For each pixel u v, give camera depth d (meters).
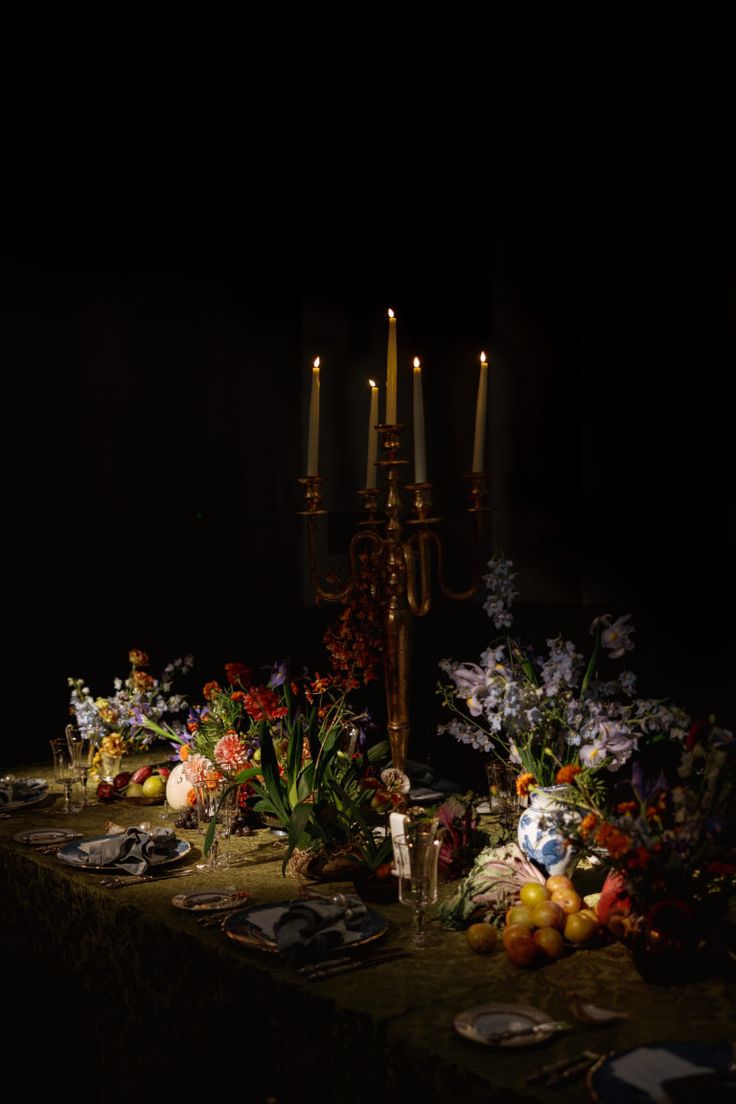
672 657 4.04
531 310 4.44
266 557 5.20
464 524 4.64
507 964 1.80
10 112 4.65
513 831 2.30
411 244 4.80
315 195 5.00
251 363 5.17
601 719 2.12
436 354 4.76
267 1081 1.79
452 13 4.38
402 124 4.71
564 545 4.35
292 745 2.46
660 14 3.94
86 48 4.69
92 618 5.02
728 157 3.90
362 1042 1.61
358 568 2.61
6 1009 2.53
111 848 2.36
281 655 5.18
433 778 2.93
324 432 5.11
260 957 1.84
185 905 2.09
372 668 2.57
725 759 1.71
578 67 4.17
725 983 1.72
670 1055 1.45
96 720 3.25
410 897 1.87
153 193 5.03
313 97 4.85
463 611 4.61
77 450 4.95
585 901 2.04
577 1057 1.47
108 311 4.98
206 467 5.21
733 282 3.94
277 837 2.63
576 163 4.26
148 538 5.13
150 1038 2.08
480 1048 1.50
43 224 4.80
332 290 5.05
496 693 2.19
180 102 4.95
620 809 1.73
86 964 2.27
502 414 4.50
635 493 4.16
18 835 2.64
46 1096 2.39
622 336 4.19
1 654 4.84
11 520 4.83
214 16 4.70
